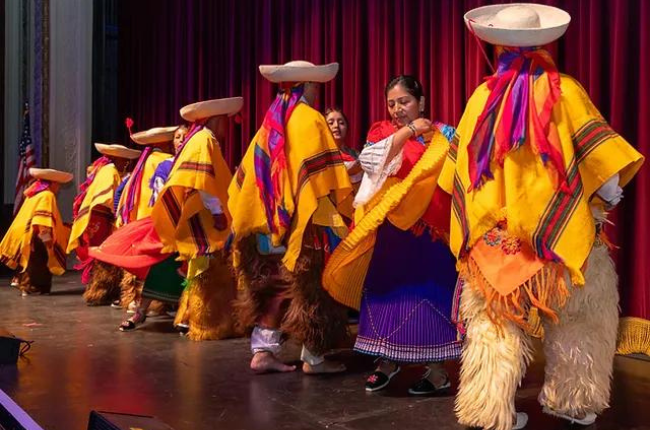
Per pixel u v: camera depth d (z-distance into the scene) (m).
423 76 4.93
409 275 2.74
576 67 4.06
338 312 3.10
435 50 4.86
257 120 6.68
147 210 4.70
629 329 3.51
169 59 8.30
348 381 3.05
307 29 6.03
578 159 2.17
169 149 4.93
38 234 6.23
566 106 2.16
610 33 3.86
